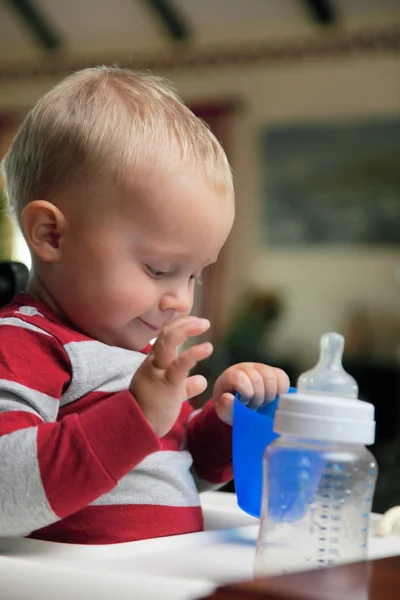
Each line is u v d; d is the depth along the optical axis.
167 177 0.79
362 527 0.60
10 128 7.95
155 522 0.78
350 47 7.18
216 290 7.23
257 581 0.47
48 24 7.80
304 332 7.09
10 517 0.66
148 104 0.84
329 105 7.19
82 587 0.55
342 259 7.05
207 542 0.77
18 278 0.93
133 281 0.79
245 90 7.43
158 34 7.63
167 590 0.53
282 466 0.61
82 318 0.81
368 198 7.01
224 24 7.50
